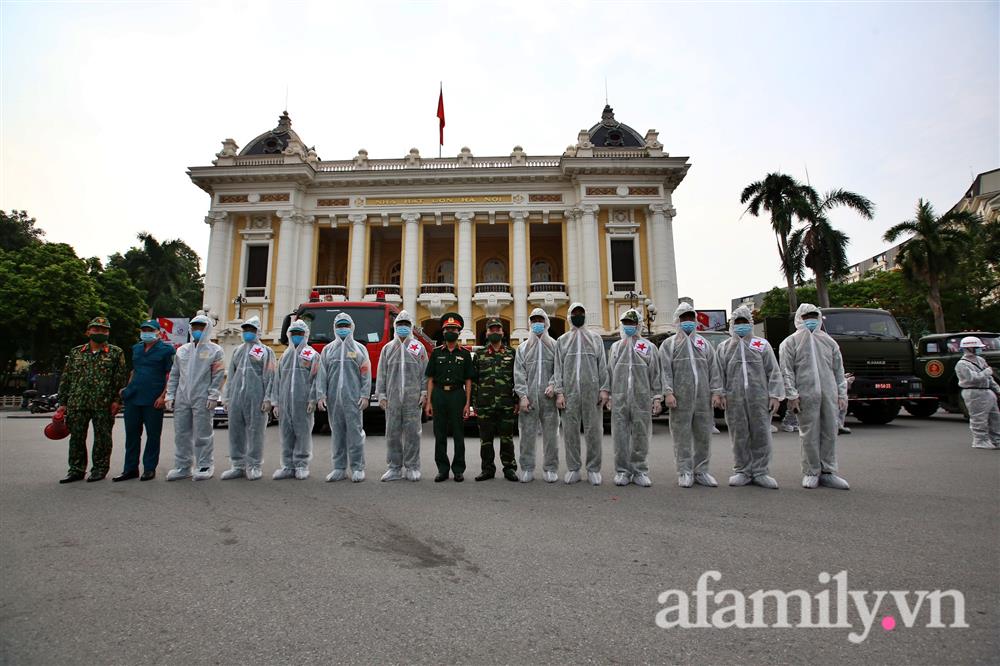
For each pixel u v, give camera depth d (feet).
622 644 8.79
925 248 106.52
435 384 24.26
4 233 147.74
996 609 10.02
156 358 24.75
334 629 9.30
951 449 31.68
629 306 101.09
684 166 101.96
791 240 98.37
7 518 16.89
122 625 9.49
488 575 11.81
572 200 105.50
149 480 24.23
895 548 13.39
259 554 13.30
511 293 105.09
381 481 23.85
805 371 21.99
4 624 9.57
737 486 22.09
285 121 115.14
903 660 8.30
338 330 25.00
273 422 58.34
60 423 23.48
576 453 23.56
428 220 106.42
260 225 104.99
